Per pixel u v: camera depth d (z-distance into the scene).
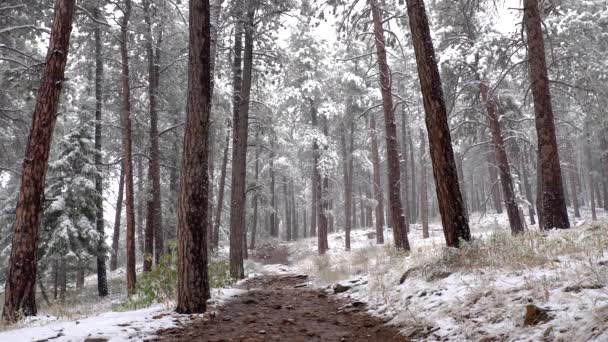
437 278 7.11
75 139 18.42
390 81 15.24
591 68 15.88
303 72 26.19
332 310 7.98
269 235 39.50
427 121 8.40
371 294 8.41
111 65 17.92
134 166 28.00
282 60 16.00
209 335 5.88
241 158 14.95
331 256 21.42
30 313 8.44
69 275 20.62
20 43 14.70
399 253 11.94
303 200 50.16
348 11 13.41
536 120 11.15
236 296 10.09
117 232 27.75
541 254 6.48
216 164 32.09
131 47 16.30
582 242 6.70
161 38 17.72
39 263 16.62
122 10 14.55
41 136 8.84
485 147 24.12
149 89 17.73
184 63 18.12
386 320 6.35
